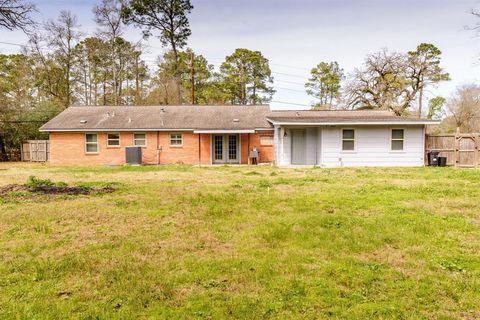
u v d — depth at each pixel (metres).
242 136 24.11
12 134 28.72
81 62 41.56
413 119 19.73
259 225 6.47
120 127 23.67
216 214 7.39
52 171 17.97
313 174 15.13
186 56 42.81
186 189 10.77
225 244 5.48
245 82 48.03
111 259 4.81
